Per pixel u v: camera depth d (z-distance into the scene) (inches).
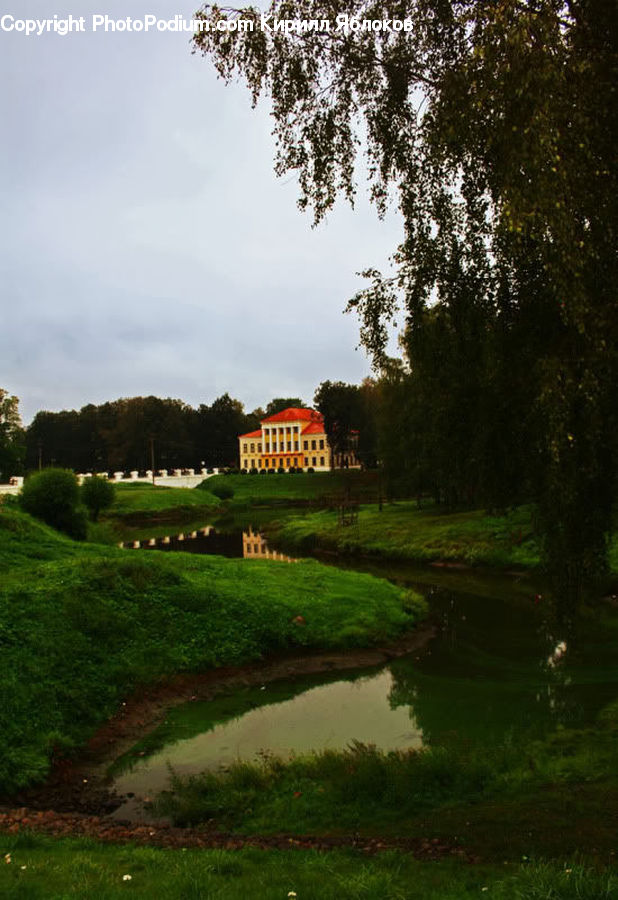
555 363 338.3
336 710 659.4
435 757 459.5
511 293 411.5
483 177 392.8
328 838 360.8
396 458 2349.9
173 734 607.5
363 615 960.3
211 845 348.5
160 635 795.4
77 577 852.6
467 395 434.0
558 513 388.8
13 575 871.1
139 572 906.7
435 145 400.5
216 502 3924.7
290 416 6082.7
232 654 802.2
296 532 2257.6
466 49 383.2
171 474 4840.1
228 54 405.1
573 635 451.8
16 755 517.7
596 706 615.5
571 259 289.3
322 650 859.4
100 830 385.4
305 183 449.1
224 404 6747.1
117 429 5954.7
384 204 454.9
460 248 426.3
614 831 323.9
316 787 447.2
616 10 314.5
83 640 724.7
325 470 5359.3
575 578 417.4
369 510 2603.3
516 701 650.8
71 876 261.0
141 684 700.7
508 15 293.7
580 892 223.3
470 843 330.0
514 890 233.9
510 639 909.8
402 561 1686.8
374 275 445.4
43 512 1483.8
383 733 588.1
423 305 434.0
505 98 296.0
